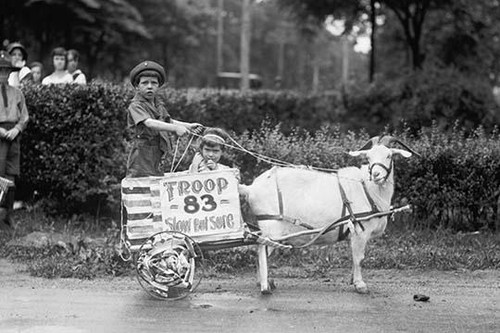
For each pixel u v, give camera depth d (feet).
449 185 40.40
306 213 28.43
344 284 30.94
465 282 31.63
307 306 27.43
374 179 28.37
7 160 38.73
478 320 25.96
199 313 26.30
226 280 31.37
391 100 70.18
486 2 94.38
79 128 40.91
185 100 57.26
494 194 40.34
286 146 40.42
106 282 30.58
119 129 41.96
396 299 28.63
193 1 143.02
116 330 24.26
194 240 27.58
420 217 40.86
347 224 28.68
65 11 91.56
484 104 69.72
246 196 28.94
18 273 32.01
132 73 29.35
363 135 44.01
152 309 26.73
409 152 30.50
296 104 70.18
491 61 99.86
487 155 40.16
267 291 28.73
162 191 27.55
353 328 24.82
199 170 29.76
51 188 42.01
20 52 46.34
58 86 40.96
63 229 39.73
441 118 67.51
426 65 76.33
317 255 35.27
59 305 27.12
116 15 101.40
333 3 93.25
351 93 71.77
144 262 27.48
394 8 84.69
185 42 134.72
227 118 62.75
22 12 91.76
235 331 24.30
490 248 36.91
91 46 107.96
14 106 38.32
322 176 29.22
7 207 39.17
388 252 35.70
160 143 29.89
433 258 34.45
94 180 41.14
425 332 24.54
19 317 25.55
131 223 27.58
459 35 96.99
